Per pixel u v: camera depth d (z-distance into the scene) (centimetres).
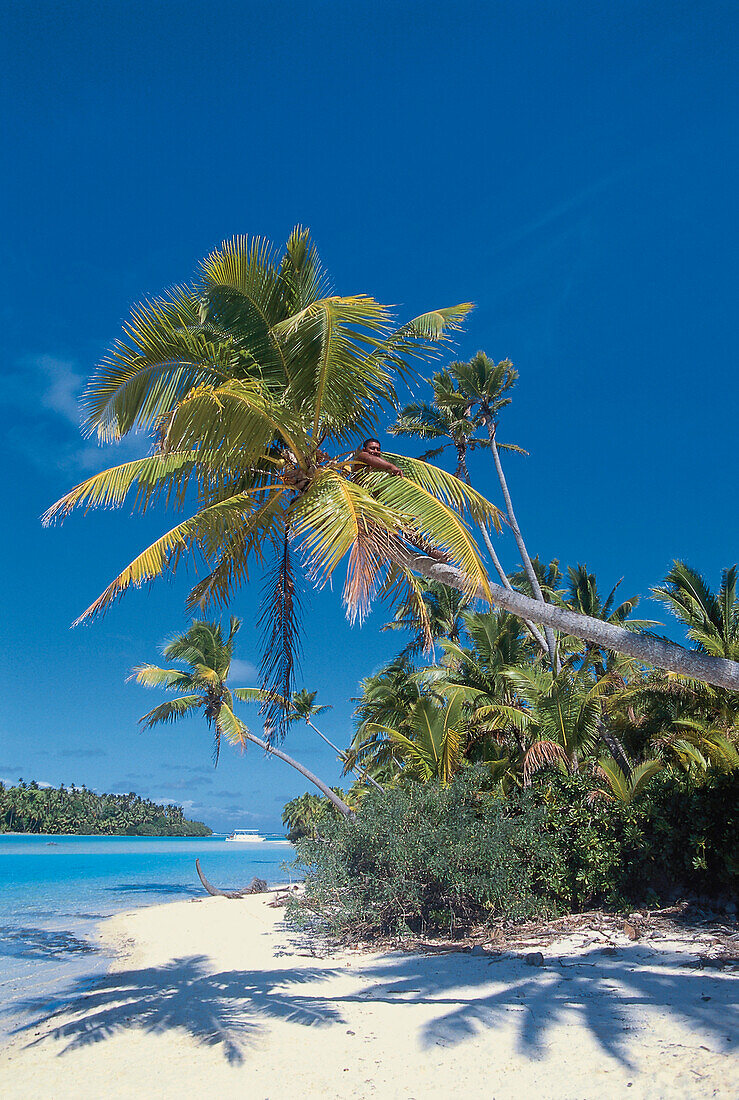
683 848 1233
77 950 1341
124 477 822
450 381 2716
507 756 1852
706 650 1764
